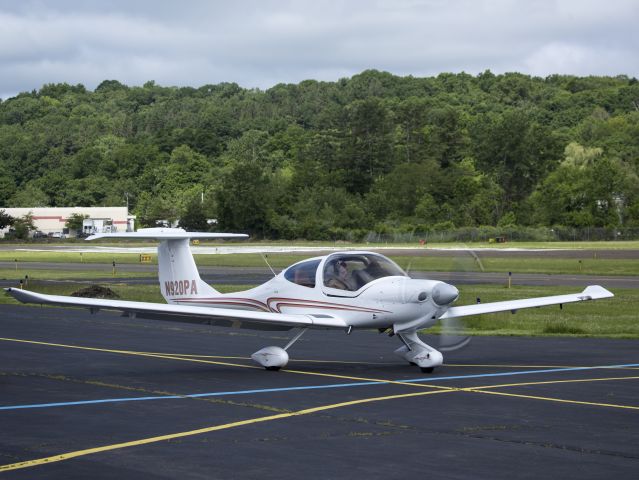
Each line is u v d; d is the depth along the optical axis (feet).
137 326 77.51
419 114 480.23
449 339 52.49
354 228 337.52
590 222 336.70
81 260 220.43
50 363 53.52
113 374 48.67
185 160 525.75
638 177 381.81
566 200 351.05
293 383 45.06
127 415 36.11
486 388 43.14
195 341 66.33
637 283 128.26
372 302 47.91
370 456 28.84
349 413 36.47
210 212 368.27
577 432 32.63
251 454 29.09
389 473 26.68
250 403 38.93
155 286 126.62
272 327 50.39
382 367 51.60
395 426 33.78
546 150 426.10
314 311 49.96
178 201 463.42
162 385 44.45
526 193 419.33
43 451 29.48
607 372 48.91
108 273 164.45
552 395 41.01
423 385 44.21
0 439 31.40
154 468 27.20
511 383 44.78
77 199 517.96
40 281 140.36
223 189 348.38
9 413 36.60
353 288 48.60
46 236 406.62
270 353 50.01
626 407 37.83
